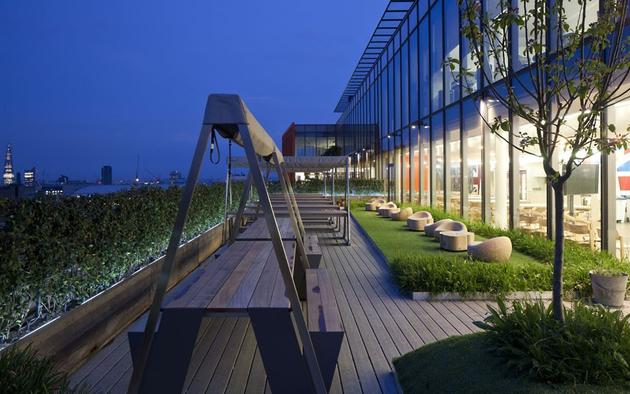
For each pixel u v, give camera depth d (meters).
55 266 3.63
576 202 8.02
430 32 14.03
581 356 2.66
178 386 2.44
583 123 2.85
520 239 8.35
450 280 5.56
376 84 23.11
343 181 25.97
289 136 34.53
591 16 6.05
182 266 6.91
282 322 2.47
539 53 2.99
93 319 3.90
